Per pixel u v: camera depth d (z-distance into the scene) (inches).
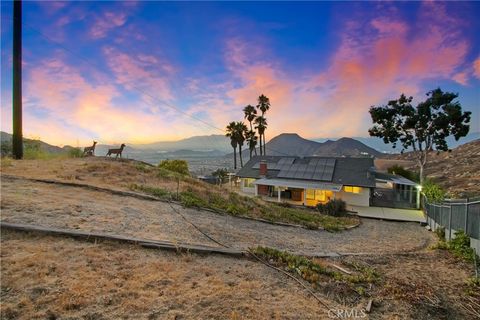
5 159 527.8
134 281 166.1
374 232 580.4
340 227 557.0
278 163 1348.4
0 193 287.0
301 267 219.3
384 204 1073.5
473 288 207.9
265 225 427.2
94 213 278.8
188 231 288.7
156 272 182.1
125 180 491.5
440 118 1232.8
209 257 223.8
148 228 268.5
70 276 161.2
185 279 179.0
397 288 199.2
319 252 299.3
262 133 2182.6
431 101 1262.3
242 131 2175.2
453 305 181.2
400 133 1384.1
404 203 1073.5
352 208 1007.6
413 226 749.3
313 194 1135.0
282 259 237.3
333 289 191.0
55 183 369.7
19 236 200.4
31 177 377.4
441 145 1278.3
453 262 280.4
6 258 169.6
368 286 201.3
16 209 245.4
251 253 239.6
